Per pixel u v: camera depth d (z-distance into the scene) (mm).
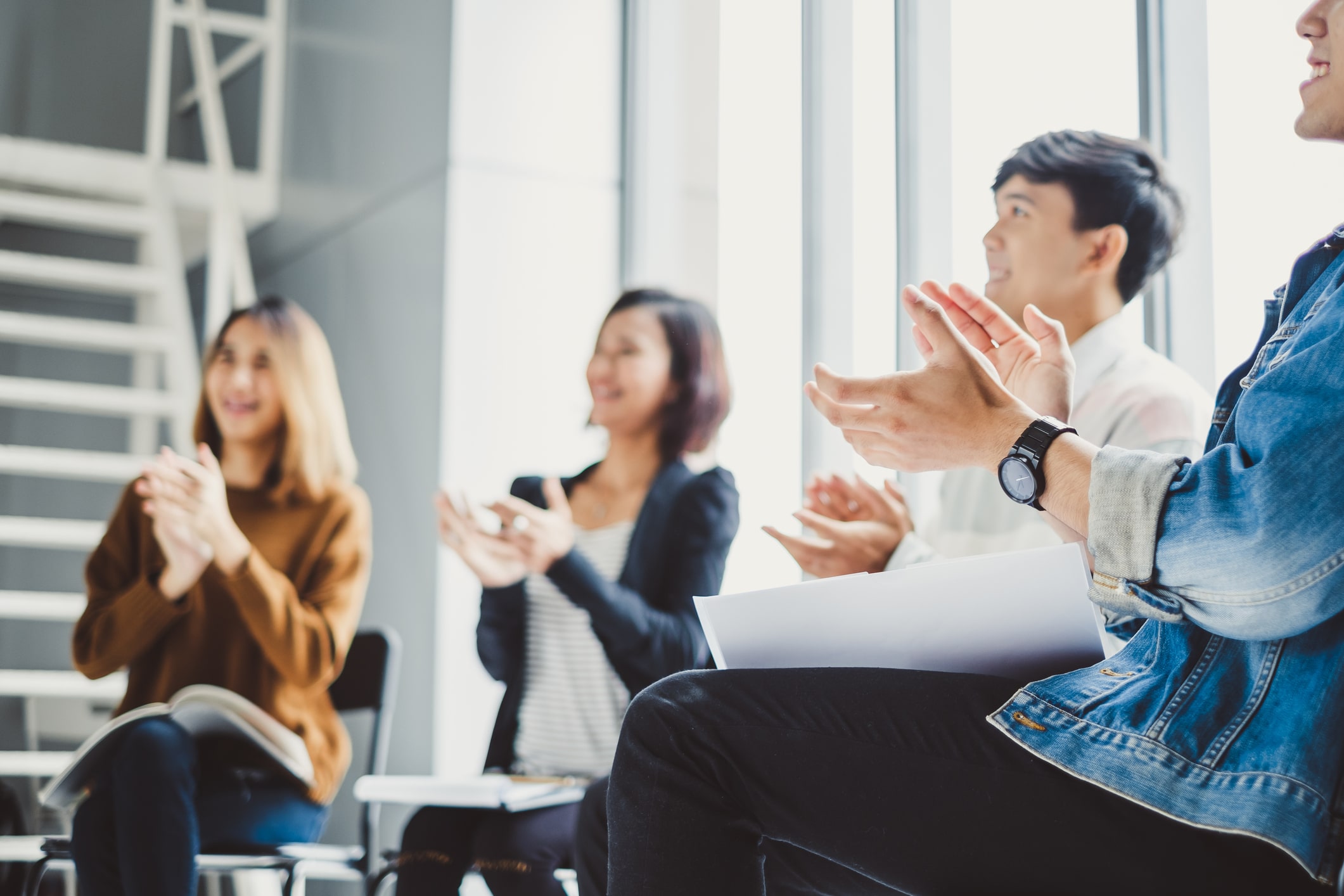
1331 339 750
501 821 2006
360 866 2434
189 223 4961
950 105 2598
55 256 5328
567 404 3465
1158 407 1732
